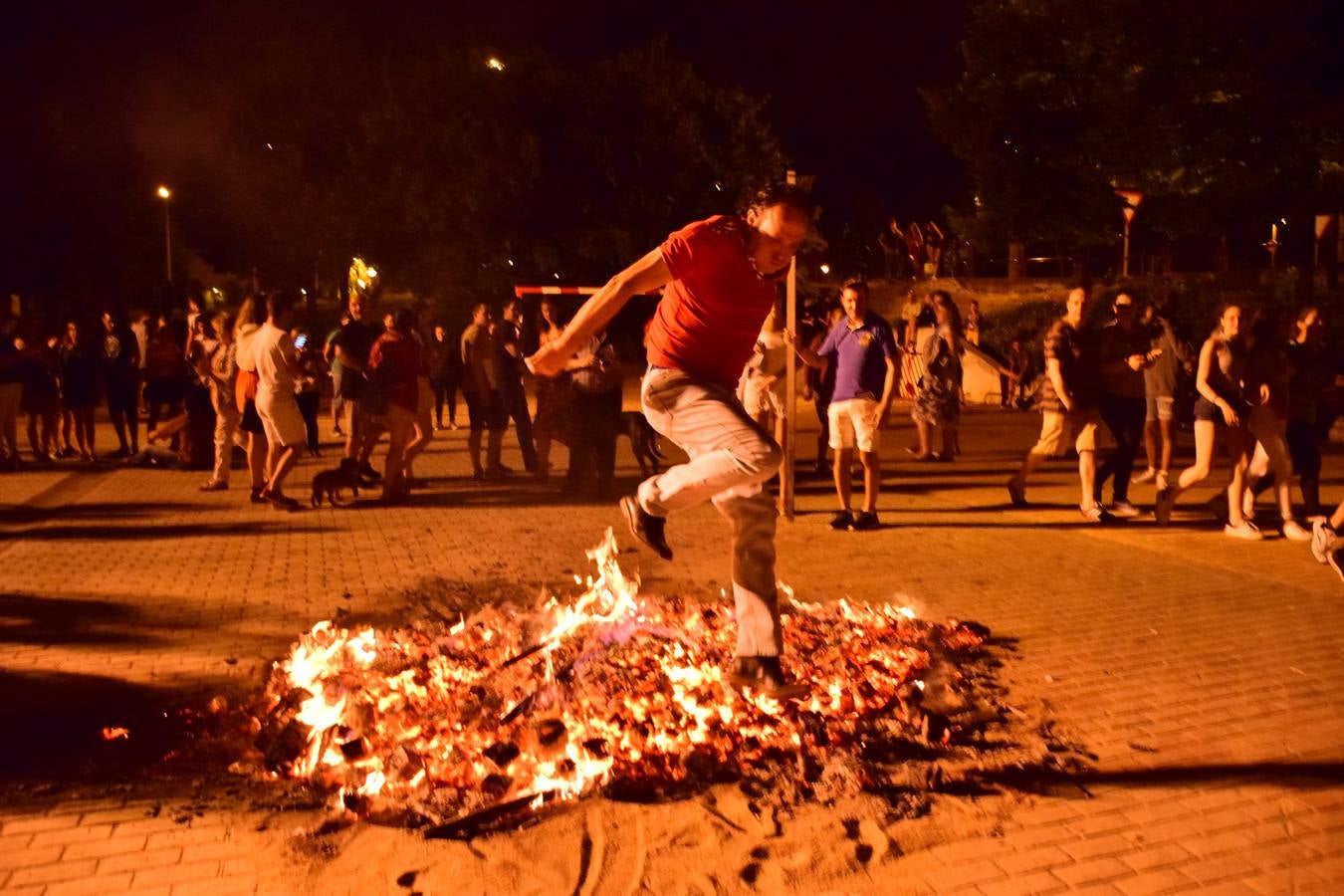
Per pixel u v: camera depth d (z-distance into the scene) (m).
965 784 4.54
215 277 53.47
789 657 5.73
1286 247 29.95
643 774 4.54
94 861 3.93
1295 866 3.94
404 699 5.20
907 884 3.82
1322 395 9.73
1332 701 5.50
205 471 13.51
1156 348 11.11
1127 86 27.84
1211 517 10.34
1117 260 34.47
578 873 3.88
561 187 32.41
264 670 5.88
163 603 7.21
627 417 12.80
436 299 33.25
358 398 11.97
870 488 9.69
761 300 4.24
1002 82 30.36
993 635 6.55
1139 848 4.06
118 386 14.90
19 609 7.05
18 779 4.57
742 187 32.97
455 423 18.47
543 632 6.16
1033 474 13.07
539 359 4.12
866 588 7.66
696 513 10.42
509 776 4.46
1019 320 27.30
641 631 6.05
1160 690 5.65
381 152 33.06
